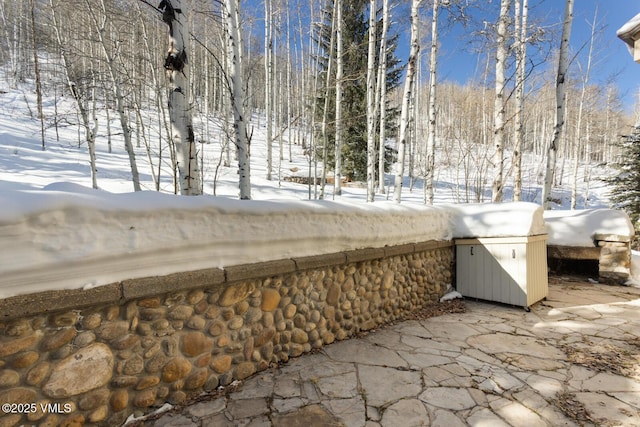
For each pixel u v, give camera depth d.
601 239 5.70
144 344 1.93
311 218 2.85
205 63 10.62
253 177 13.21
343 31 11.48
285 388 2.30
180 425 1.89
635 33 3.13
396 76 13.81
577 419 1.95
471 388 2.30
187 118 3.31
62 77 10.05
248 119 13.45
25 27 11.59
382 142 13.16
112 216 1.73
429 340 3.21
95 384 1.74
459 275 4.88
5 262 1.41
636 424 1.89
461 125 14.73
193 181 3.33
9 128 13.84
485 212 4.69
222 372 2.31
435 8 7.89
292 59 18.08
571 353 2.89
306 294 2.89
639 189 8.56
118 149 14.68
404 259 4.04
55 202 1.52
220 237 2.21
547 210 6.98
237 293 2.37
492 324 3.69
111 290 1.71
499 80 6.91
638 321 3.73
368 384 2.36
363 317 3.45
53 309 1.54
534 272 4.41
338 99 9.95
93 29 7.96
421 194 14.75
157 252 1.91
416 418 1.96
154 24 8.35
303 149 20.78
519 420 1.94
